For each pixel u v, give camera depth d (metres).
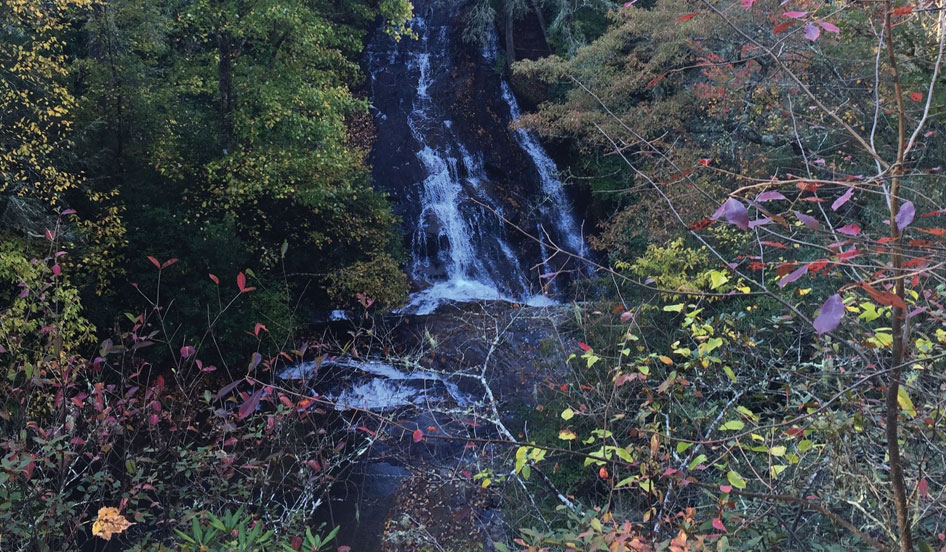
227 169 15.07
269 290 15.45
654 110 14.70
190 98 18.20
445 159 21.86
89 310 12.52
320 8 20.78
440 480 5.86
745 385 4.05
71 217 12.30
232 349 14.04
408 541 7.79
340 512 9.37
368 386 13.07
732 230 9.47
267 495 5.60
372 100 23.11
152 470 4.57
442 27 25.97
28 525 3.62
